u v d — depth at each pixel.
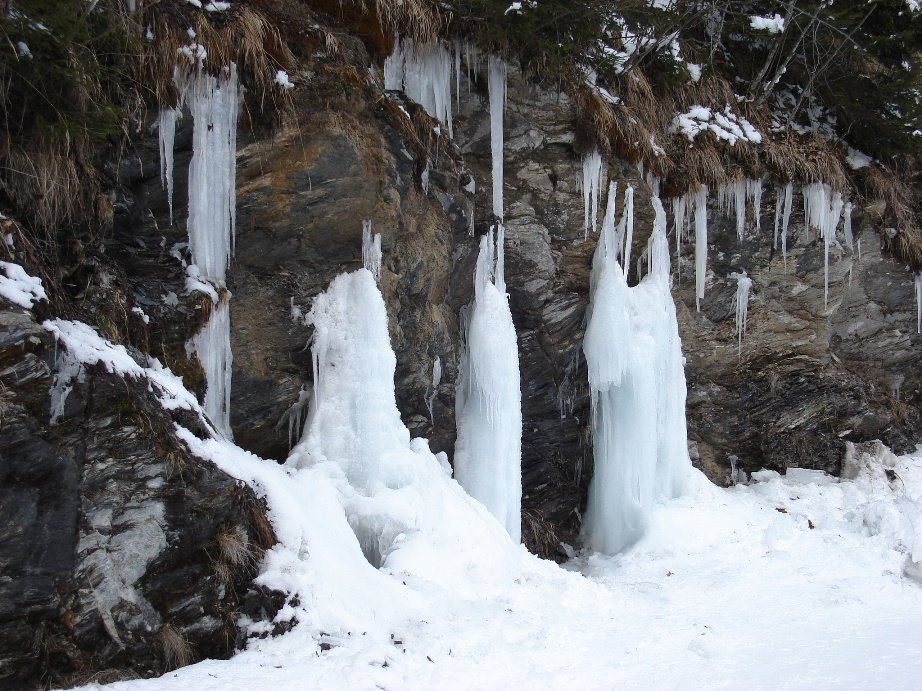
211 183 5.68
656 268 8.75
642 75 8.98
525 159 8.05
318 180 6.02
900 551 7.77
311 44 6.17
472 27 7.44
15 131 4.82
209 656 4.36
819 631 5.71
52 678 3.87
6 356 3.99
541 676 4.51
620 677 4.64
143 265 5.52
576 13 7.81
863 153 11.24
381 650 4.42
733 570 7.29
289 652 4.39
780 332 10.26
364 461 6.01
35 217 4.89
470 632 4.93
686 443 9.48
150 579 4.29
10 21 4.49
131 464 4.35
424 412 7.27
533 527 8.38
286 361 6.17
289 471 5.74
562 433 8.87
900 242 10.68
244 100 5.77
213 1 5.82
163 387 4.86
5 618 3.80
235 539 4.62
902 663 5.02
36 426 4.04
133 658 4.12
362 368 6.11
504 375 7.43
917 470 10.41
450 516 6.22
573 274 8.52
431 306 7.17
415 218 6.75
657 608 6.21
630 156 8.52
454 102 7.66
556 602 5.85
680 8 9.23
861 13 10.55
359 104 6.21
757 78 10.32
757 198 9.50
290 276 6.15
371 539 5.76
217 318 5.66
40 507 3.99
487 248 7.54
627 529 8.31
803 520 8.81
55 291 4.66
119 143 5.41
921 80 11.20
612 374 8.16
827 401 10.48
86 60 4.96
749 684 4.60
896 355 11.48
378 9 6.68
